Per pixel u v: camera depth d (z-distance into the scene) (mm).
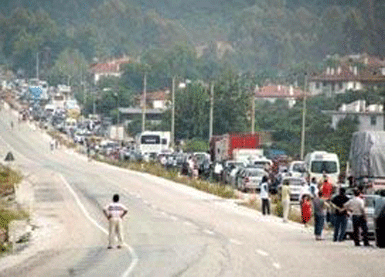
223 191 135500
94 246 70312
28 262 60500
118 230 68938
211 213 103812
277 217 100500
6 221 85375
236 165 165000
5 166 180500
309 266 57531
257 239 75938
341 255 64188
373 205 80188
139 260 60625
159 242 73000
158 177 178625
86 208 108625
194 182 154500
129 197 126688
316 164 143375
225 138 199000
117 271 54781
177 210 107062
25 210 102562
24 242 74188
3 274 54500
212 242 73125
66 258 62312
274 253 65250
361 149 116562
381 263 59312
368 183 109062
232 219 96500
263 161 171000
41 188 143500
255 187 143625
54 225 88312
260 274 53312
